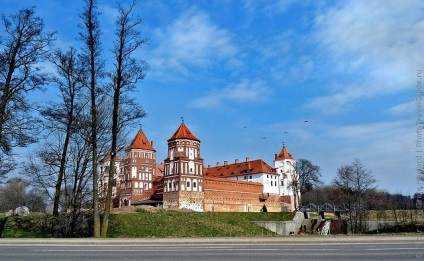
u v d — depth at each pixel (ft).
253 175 481.05
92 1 93.71
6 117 92.22
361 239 65.41
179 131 362.33
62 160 107.34
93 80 94.68
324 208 318.24
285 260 41.78
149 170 402.11
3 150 95.86
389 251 48.57
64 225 103.81
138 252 51.11
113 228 128.26
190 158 356.59
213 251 51.19
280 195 451.94
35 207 192.03
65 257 46.52
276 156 510.58
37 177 107.34
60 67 97.40
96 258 45.34
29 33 93.40
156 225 148.25
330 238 67.67
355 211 243.81
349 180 256.52
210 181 369.30
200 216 192.85
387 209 292.40
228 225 189.16
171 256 46.26
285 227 234.58
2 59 90.99
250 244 61.57
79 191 108.17
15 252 52.70
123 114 96.99
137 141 403.13
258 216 244.01
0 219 113.91
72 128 100.07
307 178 380.78
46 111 97.96
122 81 93.91
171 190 352.28
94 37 94.27
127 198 389.19
